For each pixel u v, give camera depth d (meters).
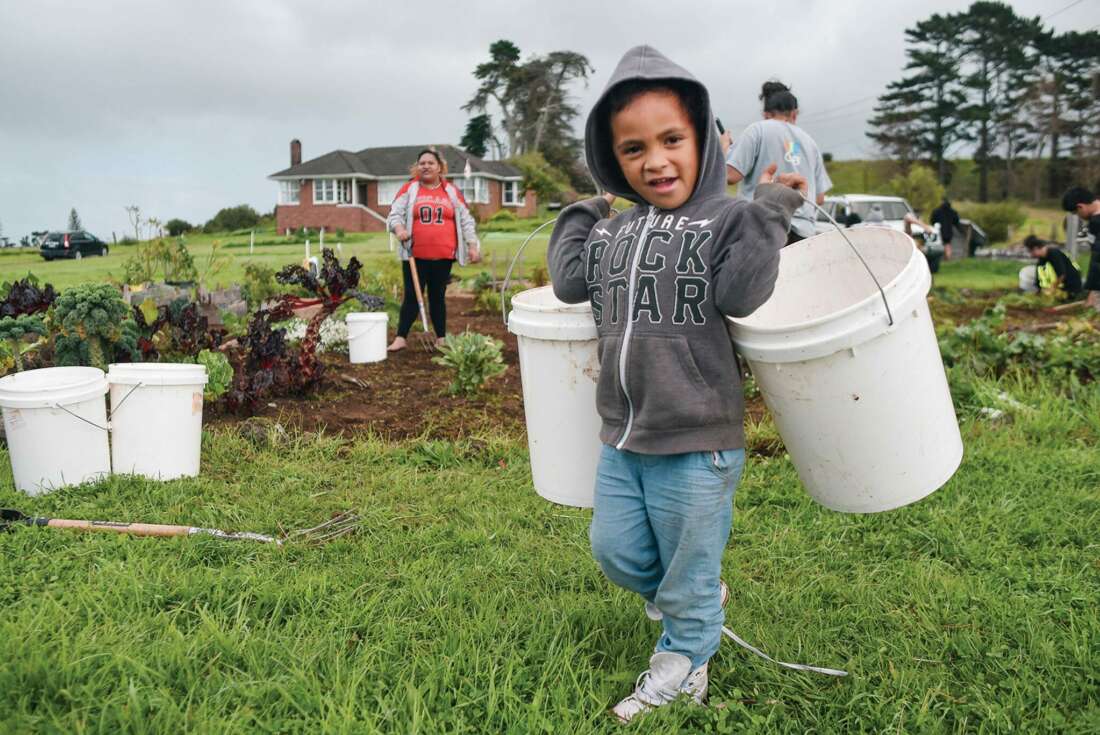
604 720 2.23
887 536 3.57
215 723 2.08
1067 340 6.60
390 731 2.09
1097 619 2.79
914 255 2.22
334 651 2.49
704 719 2.28
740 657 2.62
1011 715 2.32
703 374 2.11
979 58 72.44
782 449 4.77
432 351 7.83
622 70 2.11
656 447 2.12
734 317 2.10
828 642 2.71
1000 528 3.61
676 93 2.11
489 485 4.20
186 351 5.77
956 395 5.57
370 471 4.41
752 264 1.99
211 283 11.53
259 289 10.24
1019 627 2.75
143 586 2.84
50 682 2.20
